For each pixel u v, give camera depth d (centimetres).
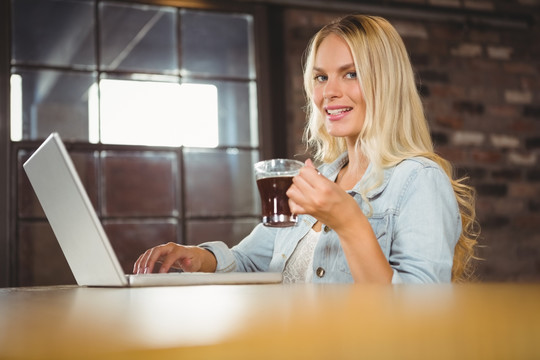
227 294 74
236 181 387
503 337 23
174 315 44
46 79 359
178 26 383
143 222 369
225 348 22
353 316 35
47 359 22
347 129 161
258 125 390
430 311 35
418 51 424
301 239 160
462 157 425
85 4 368
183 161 379
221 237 382
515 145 440
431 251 132
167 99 379
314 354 21
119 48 372
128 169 369
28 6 359
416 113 161
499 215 430
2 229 343
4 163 346
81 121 363
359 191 149
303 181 118
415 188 140
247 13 393
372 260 119
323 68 163
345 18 167
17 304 70
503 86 443
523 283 60
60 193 119
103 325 38
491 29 445
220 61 390
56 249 352
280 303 52
